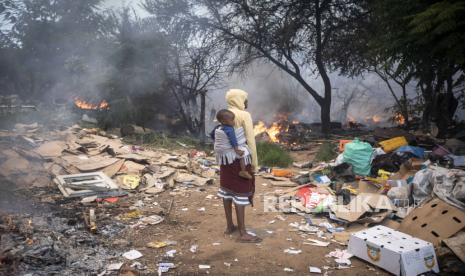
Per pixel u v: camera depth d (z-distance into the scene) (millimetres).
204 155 10523
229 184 4688
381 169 7660
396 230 4793
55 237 4594
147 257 4301
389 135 10016
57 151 7863
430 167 6059
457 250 3996
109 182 6867
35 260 4004
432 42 9250
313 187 6855
